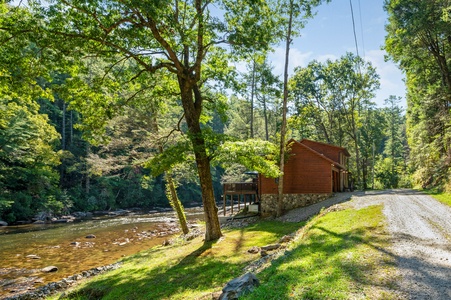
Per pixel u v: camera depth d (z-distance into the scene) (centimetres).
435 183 2541
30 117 3073
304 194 2391
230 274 865
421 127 2883
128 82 1545
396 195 1989
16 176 3053
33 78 1237
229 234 1564
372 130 4988
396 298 452
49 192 3500
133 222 3077
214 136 1360
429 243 785
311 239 934
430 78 2855
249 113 4628
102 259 1591
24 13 1095
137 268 1141
